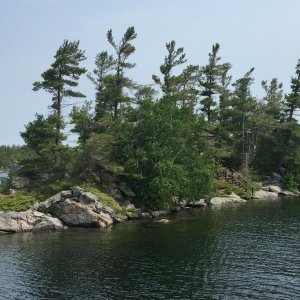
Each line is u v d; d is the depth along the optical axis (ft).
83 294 86.07
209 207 207.41
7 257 115.24
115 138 202.08
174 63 255.50
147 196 190.80
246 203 220.84
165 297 82.99
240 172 280.92
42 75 196.34
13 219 153.69
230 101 283.38
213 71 273.13
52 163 195.42
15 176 207.10
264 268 100.37
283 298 81.30
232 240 129.29
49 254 117.60
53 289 89.61
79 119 196.75
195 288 87.71
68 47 196.24
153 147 189.47
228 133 283.18
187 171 199.21
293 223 155.94
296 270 98.48
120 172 190.39
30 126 205.26
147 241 130.52
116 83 223.30
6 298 85.15
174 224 159.22
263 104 294.46
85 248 123.44
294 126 279.69
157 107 202.28
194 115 214.28
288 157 284.41
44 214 159.22
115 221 168.04
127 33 221.66
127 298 83.05
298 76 291.17
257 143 306.55
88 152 187.93
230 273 96.94
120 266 104.42
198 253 114.83
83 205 162.09
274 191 263.70
